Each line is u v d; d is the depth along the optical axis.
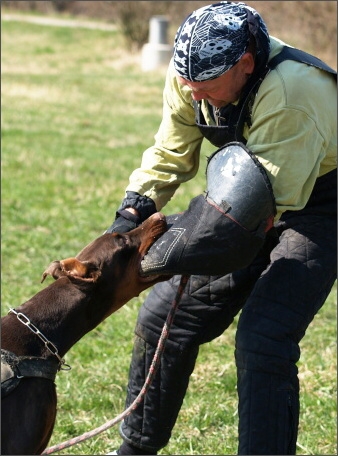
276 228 5.66
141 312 6.15
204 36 4.96
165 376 6.12
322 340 9.08
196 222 5.04
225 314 6.00
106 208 14.24
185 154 6.06
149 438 6.25
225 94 5.21
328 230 5.51
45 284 10.61
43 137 20.66
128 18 36.66
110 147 19.77
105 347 8.82
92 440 7.00
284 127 5.01
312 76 5.16
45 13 51.12
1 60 34.56
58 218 13.57
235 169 4.96
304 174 5.04
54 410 5.29
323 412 7.50
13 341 5.18
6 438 4.94
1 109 24.34
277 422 5.17
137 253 5.52
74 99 26.72
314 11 28.20
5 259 11.52
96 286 5.45
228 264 5.07
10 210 13.88
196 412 7.52
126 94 28.12
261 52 5.10
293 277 5.34
